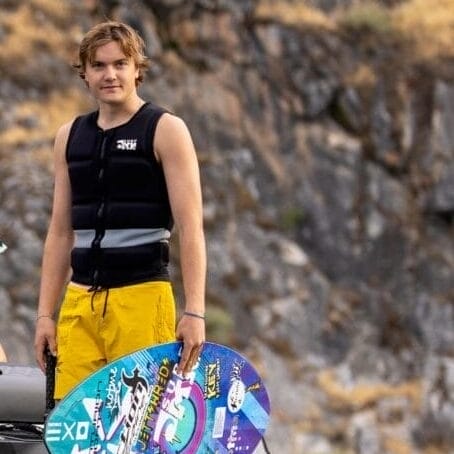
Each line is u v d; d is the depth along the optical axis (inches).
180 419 351.6
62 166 375.6
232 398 360.8
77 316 366.3
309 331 1919.3
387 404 1824.6
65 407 333.7
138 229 361.7
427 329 2007.9
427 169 2153.1
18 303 1651.1
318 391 1812.3
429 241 2107.5
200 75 2142.0
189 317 354.9
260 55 2202.3
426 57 2239.2
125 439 341.4
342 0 2315.5
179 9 2183.8
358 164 2137.1
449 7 2358.5
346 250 2070.6
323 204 2094.0
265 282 1937.7
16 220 1747.0
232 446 361.4
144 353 346.0
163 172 362.0
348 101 2186.3
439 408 1855.3
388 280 2059.5
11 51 2025.1
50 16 2111.2
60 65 2048.5
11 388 390.3
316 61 2210.9
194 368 354.3
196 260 357.4
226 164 2057.1
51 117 1959.9
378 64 2229.3
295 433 1716.3
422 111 2190.0
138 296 361.4
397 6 2345.0
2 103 1950.1
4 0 2098.9
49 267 379.9
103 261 362.9
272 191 2075.5
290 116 2160.4
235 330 1860.2
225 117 2113.7
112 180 362.3
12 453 351.6
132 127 362.3
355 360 1913.1
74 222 368.2
